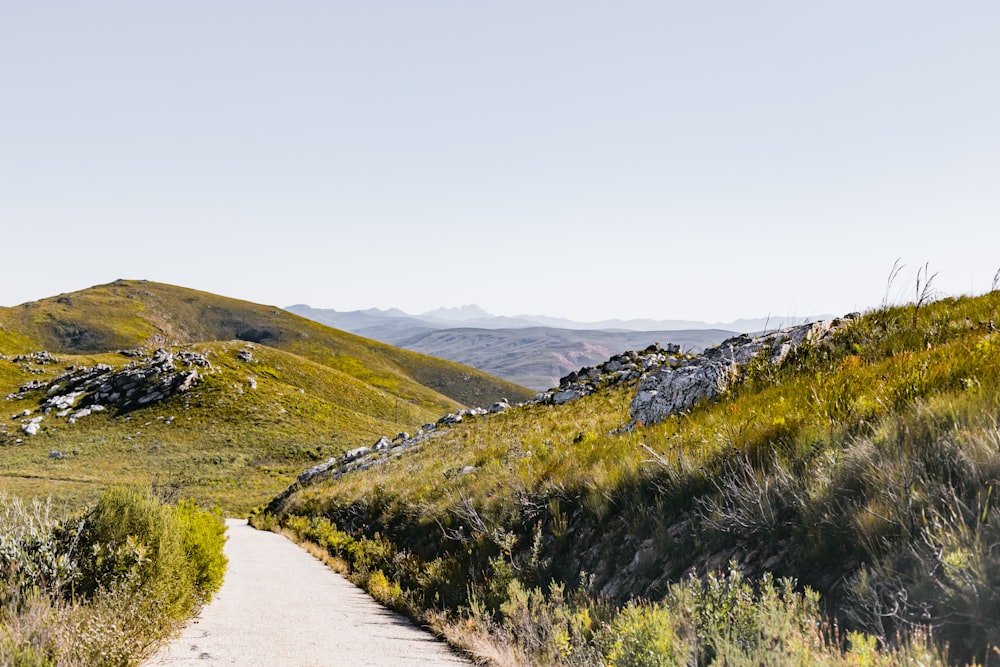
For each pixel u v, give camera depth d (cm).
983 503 443
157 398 10869
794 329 1499
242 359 14175
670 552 699
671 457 864
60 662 511
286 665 651
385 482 2330
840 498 552
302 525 2939
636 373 3291
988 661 353
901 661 355
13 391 12544
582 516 959
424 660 711
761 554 587
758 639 443
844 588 475
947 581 402
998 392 569
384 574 1416
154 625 683
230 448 9231
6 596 607
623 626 515
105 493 789
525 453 1741
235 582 1405
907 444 554
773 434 766
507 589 880
